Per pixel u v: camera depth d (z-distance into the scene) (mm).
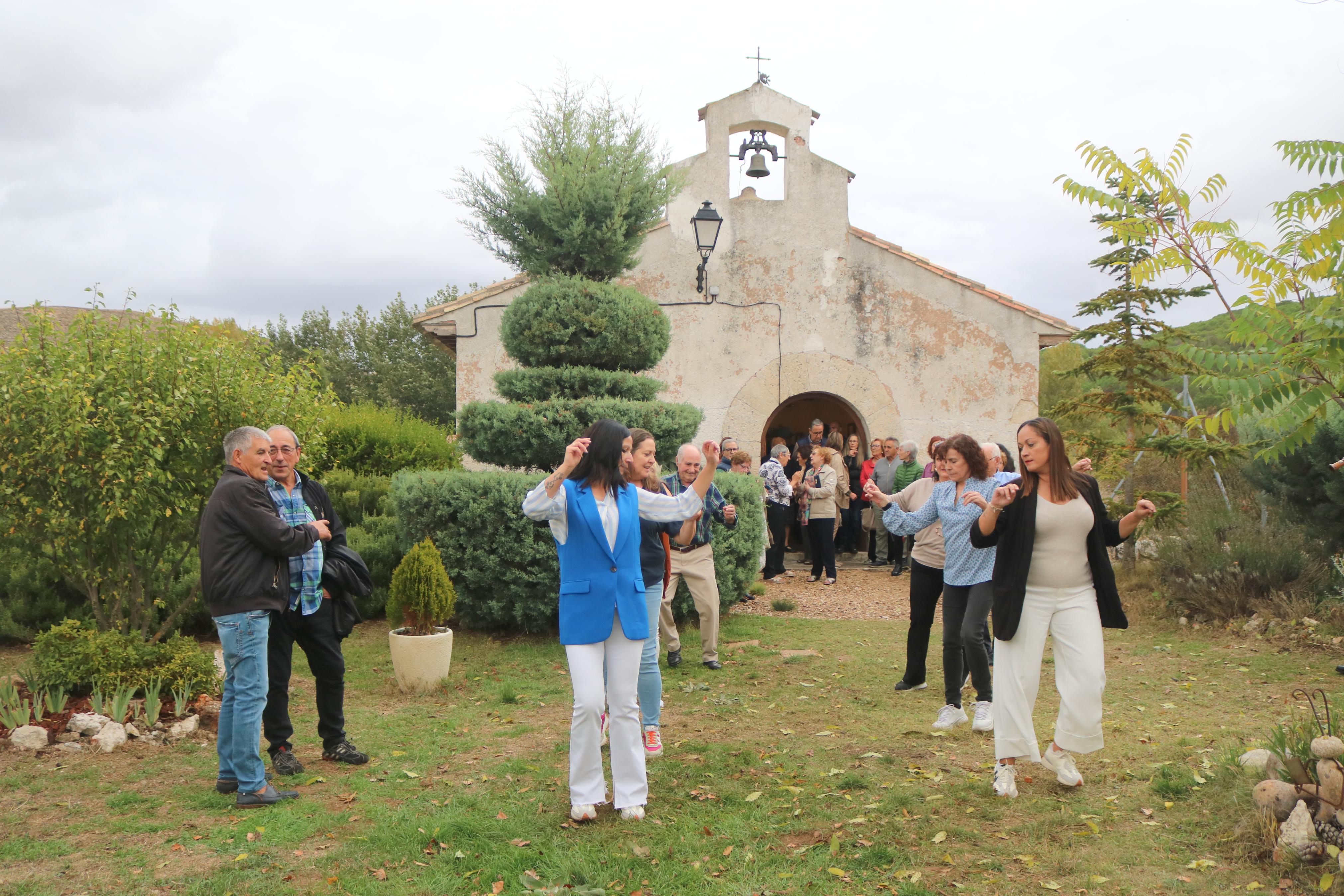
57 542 6145
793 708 6273
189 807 4402
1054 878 3607
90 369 5965
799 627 9297
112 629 6375
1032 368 13141
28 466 5906
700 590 7426
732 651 8164
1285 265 3121
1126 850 3820
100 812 4344
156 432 5898
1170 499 10078
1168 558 9680
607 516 4273
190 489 6391
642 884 3592
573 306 8961
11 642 8445
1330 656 7426
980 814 4250
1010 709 4438
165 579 7770
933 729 5695
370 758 5164
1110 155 3350
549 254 9461
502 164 9406
